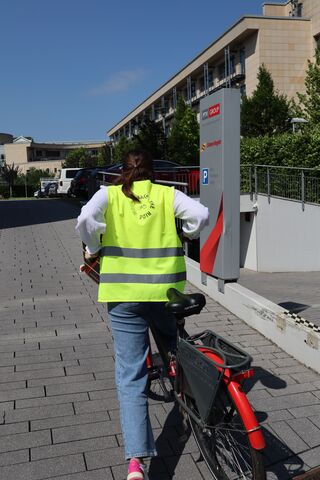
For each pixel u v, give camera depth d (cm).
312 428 344
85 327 557
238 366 244
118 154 5747
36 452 317
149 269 284
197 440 289
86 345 502
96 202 281
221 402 262
